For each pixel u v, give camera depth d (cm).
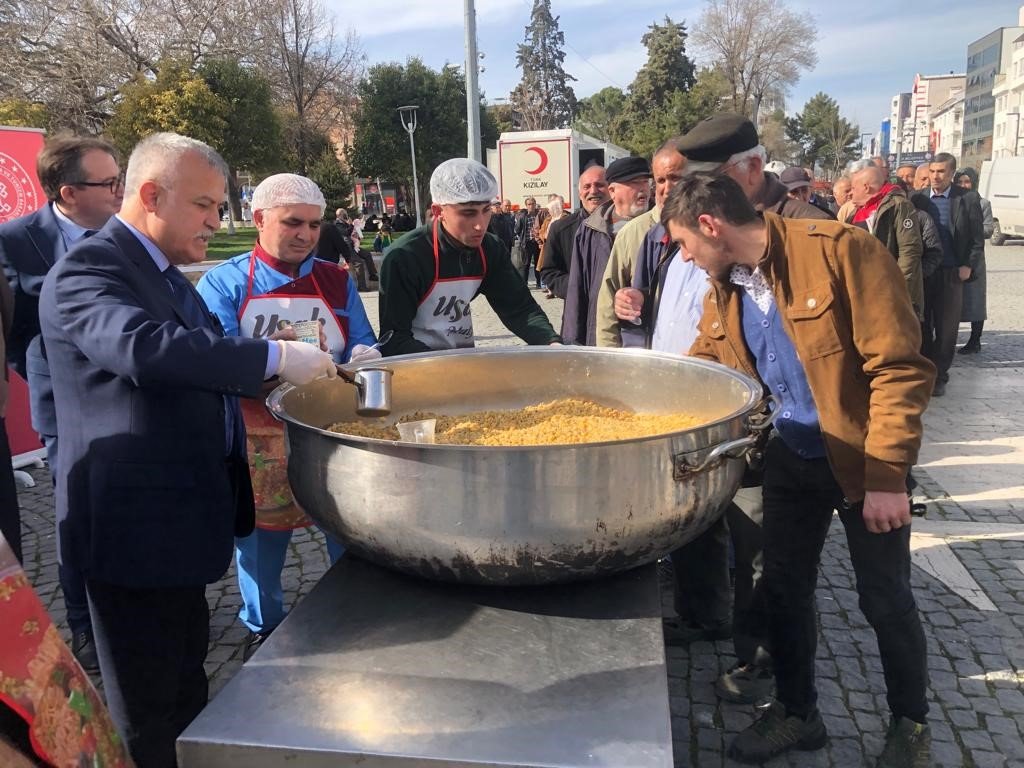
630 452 127
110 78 2369
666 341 283
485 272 307
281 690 120
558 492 125
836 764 227
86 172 296
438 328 303
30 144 484
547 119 5800
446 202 281
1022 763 227
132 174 175
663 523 134
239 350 150
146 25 2462
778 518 212
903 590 204
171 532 173
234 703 117
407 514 130
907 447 177
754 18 4350
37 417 300
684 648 293
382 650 130
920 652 207
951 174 623
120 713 184
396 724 112
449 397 218
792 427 201
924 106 8819
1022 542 366
